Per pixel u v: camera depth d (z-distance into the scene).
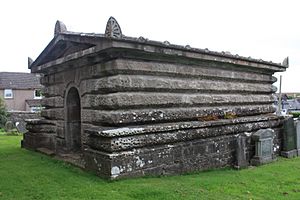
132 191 5.94
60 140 10.18
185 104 8.58
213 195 6.14
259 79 11.53
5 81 42.66
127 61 7.33
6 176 7.26
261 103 11.70
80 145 10.09
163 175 7.52
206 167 8.61
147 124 7.64
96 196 5.69
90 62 8.09
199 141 8.47
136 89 7.50
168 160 7.66
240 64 10.08
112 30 6.62
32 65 11.07
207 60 8.94
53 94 10.73
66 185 6.41
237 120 9.73
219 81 9.83
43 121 11.13
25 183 6.64
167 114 8.01
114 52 7.15
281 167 9.25
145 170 7.18
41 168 8.02
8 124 23.53
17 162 8.88
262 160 9.77
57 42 9.16
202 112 9.00
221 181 7.33
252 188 6.89
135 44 6.97
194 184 6.84
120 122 7.11
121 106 7.20
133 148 7.04
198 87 8.98
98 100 7.66
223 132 9.15
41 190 6.14
